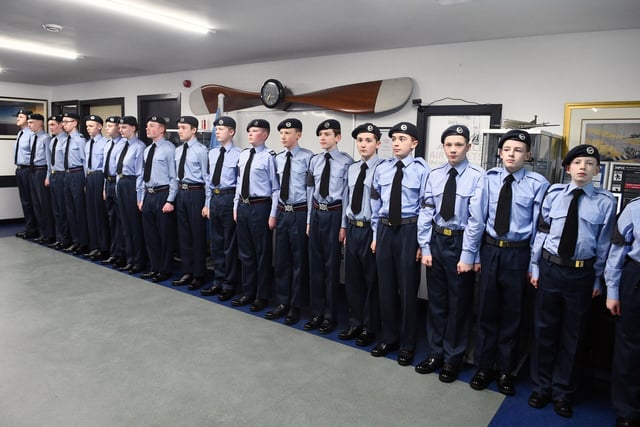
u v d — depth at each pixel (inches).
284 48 189.8
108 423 96.0
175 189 187.5
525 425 99.0
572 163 99.7
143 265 206.5
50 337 137.2
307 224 150.8
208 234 212.5
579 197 99.7
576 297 100.6
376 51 188.2
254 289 169.6
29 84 330.0
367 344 138.2
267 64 221.0
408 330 127.0
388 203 126.0
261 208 161.0
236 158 170.1
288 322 152.6
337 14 141.6
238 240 167.3
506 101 161.8
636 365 94.4
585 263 99.5
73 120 228.7
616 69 143.9
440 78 174.2
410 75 180.7
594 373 120.2
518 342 113.8
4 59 229.8
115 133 212.5
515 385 116.4
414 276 125.7
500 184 110.3
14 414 98.3
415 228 124.3
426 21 144.8
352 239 136.9
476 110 166.7
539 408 105.7
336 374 119.3
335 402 106.0
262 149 163.0
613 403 99.6
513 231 107.5
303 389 111.3
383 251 127.4
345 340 141.5
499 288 111.7
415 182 123.0
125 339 137.0
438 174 119.0
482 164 135.0
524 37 157.2
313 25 154.5
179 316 156.6
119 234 213.5
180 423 96.6
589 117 148.1
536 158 122.6
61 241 244.8
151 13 147.0
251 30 162.9
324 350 134.0
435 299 122.3
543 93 155.4
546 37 153.6
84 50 205.2
